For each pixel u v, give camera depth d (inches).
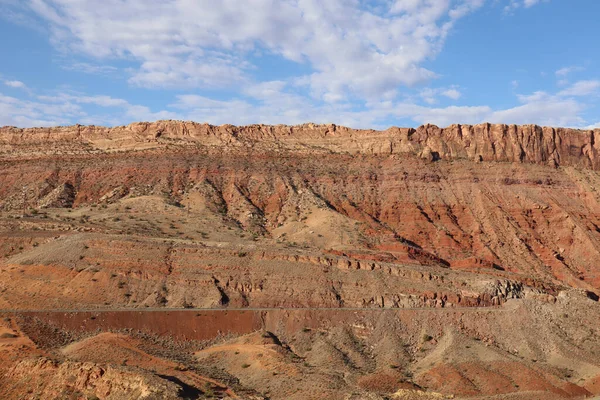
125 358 4564.5
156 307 5605.3
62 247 6215.6
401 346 5393.7
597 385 4840.1
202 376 4471.0
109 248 6200.8
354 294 5944.9
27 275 5826.8
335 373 4734.3
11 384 4094.5
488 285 6141.7
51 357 4429.1
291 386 4411.9
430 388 4714.6
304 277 6038.4
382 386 4579.2
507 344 5526.6
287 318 5595.5
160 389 3809.1
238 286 5920.3
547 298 6205.7
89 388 3941.9
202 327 5418.3
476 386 4758.9
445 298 5984.3
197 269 6063.0
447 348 5246.1
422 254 7696.9
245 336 5383.9
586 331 5782.5
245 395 4185.5
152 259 6097.4
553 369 5103.3
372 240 7839.6
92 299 5610.2
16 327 4972.9
